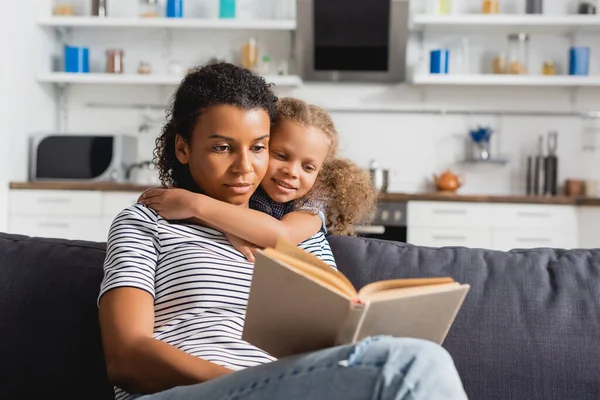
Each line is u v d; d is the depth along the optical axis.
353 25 4.91
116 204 4.48
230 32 5.20
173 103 1.45
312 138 1.51
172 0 4.97
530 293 1.48
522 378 1.40
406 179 5.17
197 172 1.36
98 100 5.27
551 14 4.98
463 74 4.93
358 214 1.71
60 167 4.70
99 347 1.42
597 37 5.07
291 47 5.17
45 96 5.06
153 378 1.06
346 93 5.20
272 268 0.92
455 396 0.83
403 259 1.55
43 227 4.51
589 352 1.41
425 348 0.86
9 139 4.50
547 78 4.80
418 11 5.08
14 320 1.43
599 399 1.38
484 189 5.13
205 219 1.31
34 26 4.86
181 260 1.27
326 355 0.89
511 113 5.12
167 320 1.24
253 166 1.35
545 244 4.39
